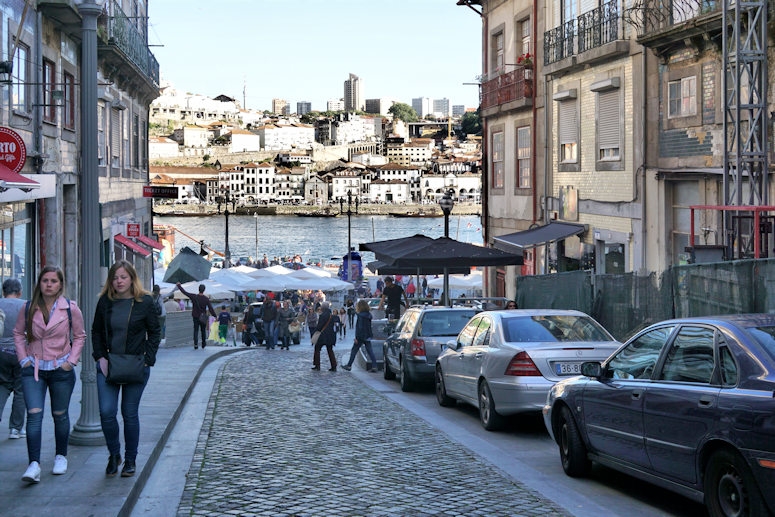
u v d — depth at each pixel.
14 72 18.41
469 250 22.06
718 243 18.64
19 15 18.80
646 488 8.62
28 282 20.67
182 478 9.03
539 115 28.61
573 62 24.77
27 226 20.64
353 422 12.76
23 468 8.67
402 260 21.53
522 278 23.69
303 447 10.71
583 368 8.46
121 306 8.24
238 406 14.37
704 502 6.77
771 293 11.26
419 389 17.30
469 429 12.36
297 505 7.86
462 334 14.09
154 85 35.66
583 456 8.91
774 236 16.08
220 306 44.44
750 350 6.61
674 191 20.84
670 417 7.17
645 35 20.47
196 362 21.12
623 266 23.06
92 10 9.41
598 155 24.23
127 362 8.21
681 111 20.12
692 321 7.51
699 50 19.17
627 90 22.50
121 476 8.36
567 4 26.33
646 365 7.92
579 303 18.81
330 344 21.44
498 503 7.92
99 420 9.88
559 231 25.42
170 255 74.19
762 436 6.05
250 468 9.48
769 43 17.06
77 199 24.16
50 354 8.17
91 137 9.60
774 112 16.91
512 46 30.89
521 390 11.27
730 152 18.06
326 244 179.75
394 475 9.10
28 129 19.62
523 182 30.53
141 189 36.38
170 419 11.91
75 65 24.12
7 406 13.11
